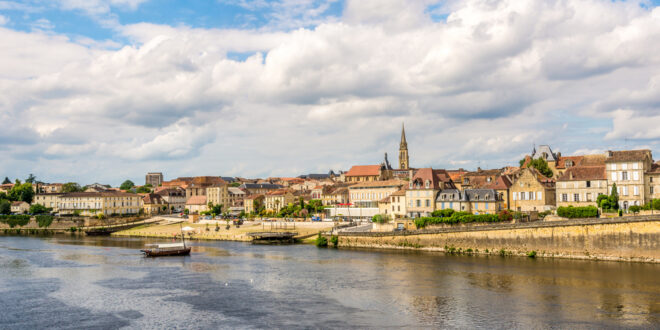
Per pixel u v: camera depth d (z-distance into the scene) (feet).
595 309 234.38
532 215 424.87
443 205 503.61
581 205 441.27
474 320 222.69
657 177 414.21
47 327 222.89
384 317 230.07
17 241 596.70
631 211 392.88
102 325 225.15
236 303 258.57
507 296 260.62
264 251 455.63
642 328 207.62
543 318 222.89
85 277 332.80
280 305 253.03
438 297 262.47
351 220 606.55
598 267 322.55
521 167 630.74
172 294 280.10
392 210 553.64
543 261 352.28
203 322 227.40
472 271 325.62
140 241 585.63
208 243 538.88
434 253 409.28
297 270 345.72
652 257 328.08
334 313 237.66
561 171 563.48
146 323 227.20
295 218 637.30
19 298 273.95
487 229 393.70
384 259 384.27
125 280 321.11
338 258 397.80
